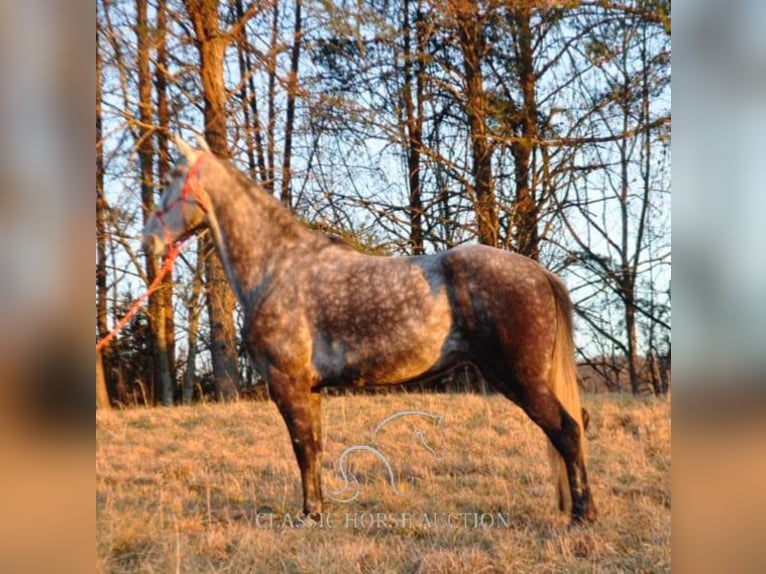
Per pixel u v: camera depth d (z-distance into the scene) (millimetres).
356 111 11789
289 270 4234
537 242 12062
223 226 4395
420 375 4090
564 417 3828
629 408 7449
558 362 3967
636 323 12789
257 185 4504
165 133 10383
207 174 4391
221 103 10945
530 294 3891
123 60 10445
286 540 3869
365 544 3783
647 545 3531
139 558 3594
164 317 12688
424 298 3980
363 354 4039
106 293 12477
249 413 8453
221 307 10922
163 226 4422
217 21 10922
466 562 3434
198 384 12789
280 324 4145
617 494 4703
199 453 6520
